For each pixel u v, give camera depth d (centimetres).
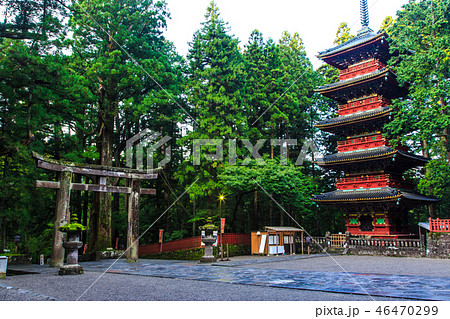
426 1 2609
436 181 2581
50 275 1284
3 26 1712
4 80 1719
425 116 2312
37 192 2223
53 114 2070
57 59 1802
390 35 2847
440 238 2220
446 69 2438
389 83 3094
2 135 1753
